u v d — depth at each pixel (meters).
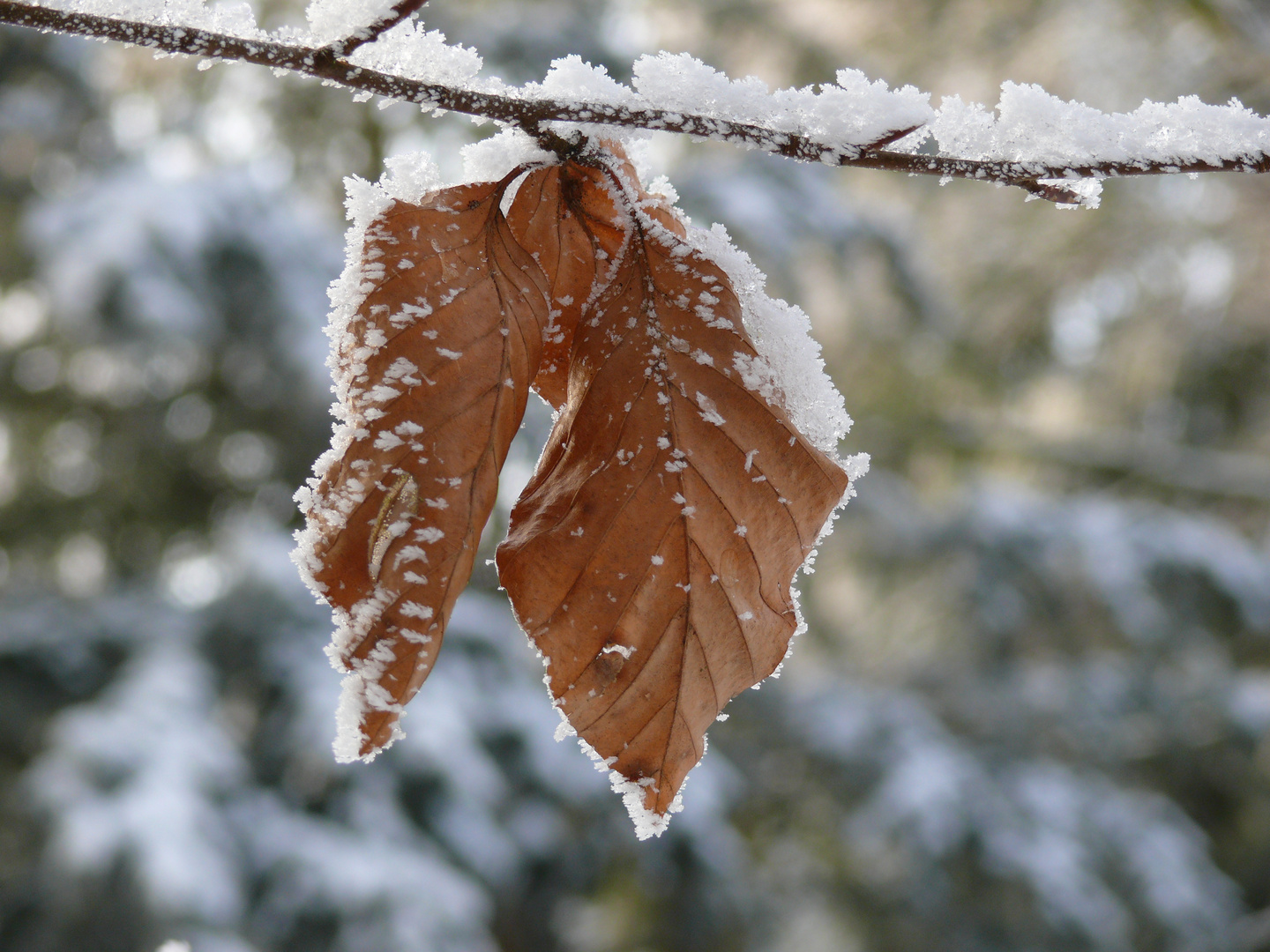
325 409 2.05
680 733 0.41
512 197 0.42
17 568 2.36
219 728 1.75
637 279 0.41
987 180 0.41
